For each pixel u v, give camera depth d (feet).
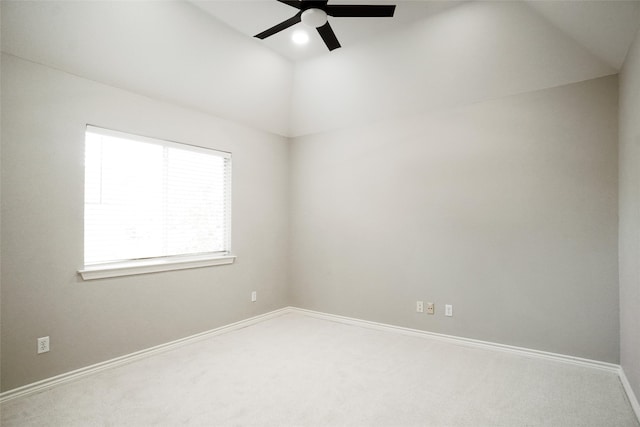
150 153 10.08
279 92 12.57
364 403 7.12
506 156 9.93
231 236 12.23
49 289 7.82
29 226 7.55
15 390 7.27
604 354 8.56
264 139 13.57
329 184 13.56
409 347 10.34
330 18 8.95
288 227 14.62
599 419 6.51
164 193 10.43
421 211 11.38
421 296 11.34
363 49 10.44
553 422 6.42
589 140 8.80
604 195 8.61
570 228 9.02
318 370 8.70
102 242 9.02
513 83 9.59
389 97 11.44
